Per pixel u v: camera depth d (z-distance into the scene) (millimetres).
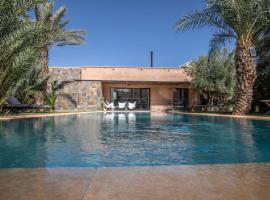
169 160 5328
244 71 16656
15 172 3643
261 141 7562
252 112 18672
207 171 3662
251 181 3238
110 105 28188
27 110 21000
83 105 26875
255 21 15914
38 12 21078
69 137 8430
